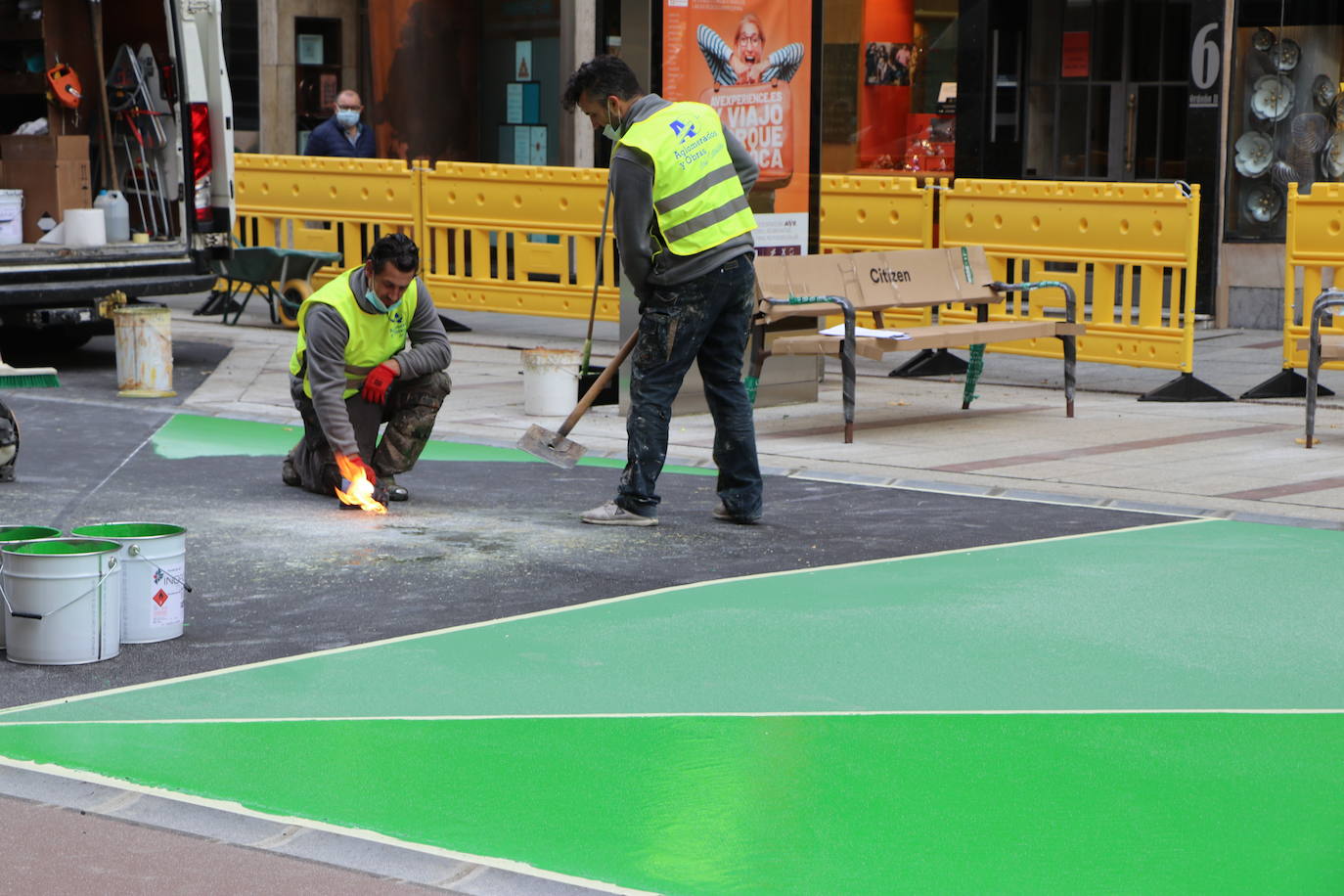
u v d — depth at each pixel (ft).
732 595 22.25
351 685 18.38
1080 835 14.35
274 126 73.67
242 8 73.10
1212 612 21.48
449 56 66.64
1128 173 57.93
